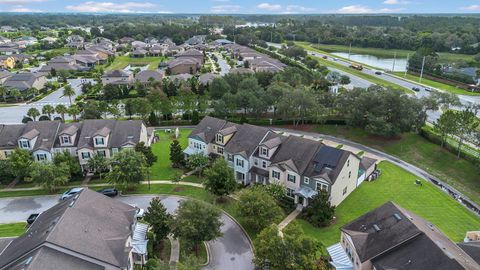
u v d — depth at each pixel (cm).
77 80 16138
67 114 10881
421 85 14950
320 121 9719
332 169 5822
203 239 4572
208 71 17050
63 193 6397
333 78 14638
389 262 3822
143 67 19412
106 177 6344
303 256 4009
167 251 4834
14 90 12294
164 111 10125
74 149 7138
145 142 7831
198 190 6525
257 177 6681
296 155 6250
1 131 7269
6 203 6069
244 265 4638
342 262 4400
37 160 6988
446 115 7794
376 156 8162
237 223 5538
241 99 10012
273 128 9756
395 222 4244
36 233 4059
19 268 3428
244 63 17812
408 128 8456
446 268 3400
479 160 7088
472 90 14125
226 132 7125
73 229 3919
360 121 8850
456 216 5762
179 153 7350
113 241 4041
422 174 7344
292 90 9988
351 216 5725
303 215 5653
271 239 4162
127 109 10175
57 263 3522
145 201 6147
